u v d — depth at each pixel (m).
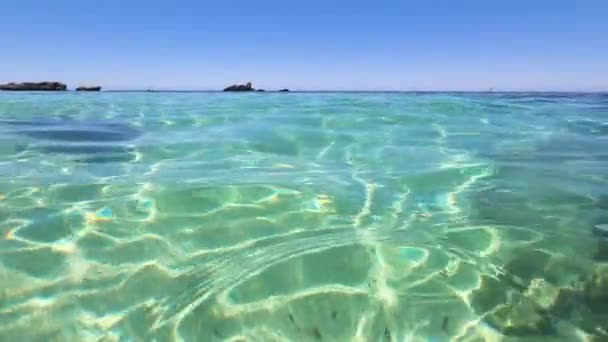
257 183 3.32
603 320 1.69
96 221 2.51
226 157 4.32
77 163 3.96
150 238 2.31
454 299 1.82
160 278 1.93
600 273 2.01
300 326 1.66
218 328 1.63
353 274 1.99
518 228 2.51
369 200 2.97
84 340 1.55
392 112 8.07
